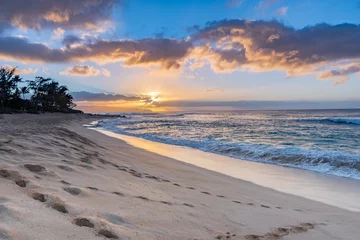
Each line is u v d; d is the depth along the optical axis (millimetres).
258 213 4594
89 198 3711
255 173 9000
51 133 10984
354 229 4227
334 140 18734
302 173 8992
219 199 5324
